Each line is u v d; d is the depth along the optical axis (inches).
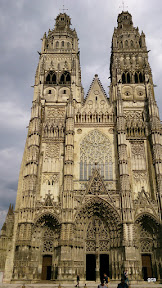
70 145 2630.4
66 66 3321.9
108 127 2869.1
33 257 2285.9
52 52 3425.2
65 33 3646.7
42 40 3538.4
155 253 2288.4
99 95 3065.9
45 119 2952.8
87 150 2775.6
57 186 2596.0
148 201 2404.0
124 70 3233.3
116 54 3351.4
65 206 2354.8
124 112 2930.6
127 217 2279.8
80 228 2375.7
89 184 2487.7
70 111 2824.8
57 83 3174.2
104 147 2783.0
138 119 2886.3
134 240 2207.2
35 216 2363.4
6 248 2401.6
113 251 2293.3
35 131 2726.4
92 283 2133.4
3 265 2335.1
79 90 3169.3
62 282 2071.9
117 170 2647.6
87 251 2354.8
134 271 2097.7
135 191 2546.8
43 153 2748.5
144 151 2721.5
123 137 2630.4
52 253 2331.4
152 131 2677.2
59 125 2886.3
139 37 3558.1
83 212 2406.5
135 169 2645.2
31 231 2303.2
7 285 1888.5
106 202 2389.3
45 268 2301.9
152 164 2613.2
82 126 2883.9
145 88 3080.7
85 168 2691.9
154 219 2325.3
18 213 2522.1
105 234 2396.7
